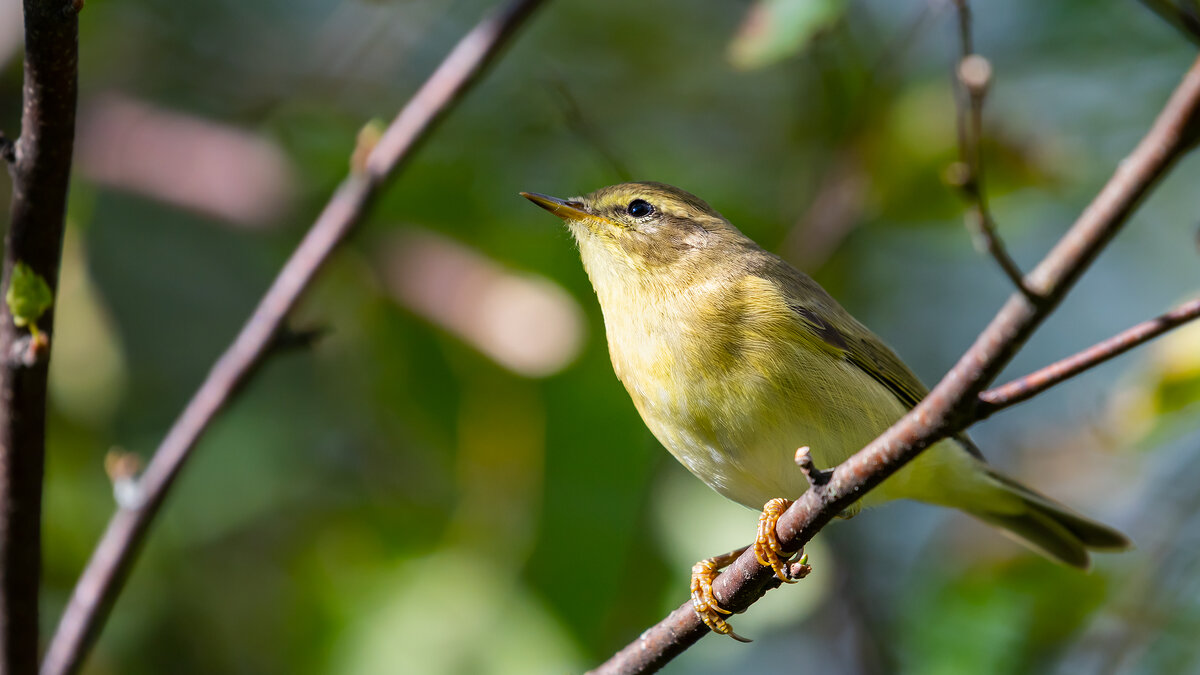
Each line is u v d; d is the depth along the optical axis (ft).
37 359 19.86
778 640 39.52
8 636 21.42
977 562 34.24
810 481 19.42
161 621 34.99
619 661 23.03
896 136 34.78
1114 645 33.42
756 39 24.98
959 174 16.25
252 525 36.45
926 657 32.45
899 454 18.30
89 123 34.27
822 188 36.60
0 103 35.68
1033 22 40.01
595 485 29.81
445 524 34.06
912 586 36.99
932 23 37.45
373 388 36.17
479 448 32.07
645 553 31.04
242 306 36.09
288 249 35.91
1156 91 39.09
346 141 36.52
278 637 35.35
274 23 43.16
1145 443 29.81
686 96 42.55
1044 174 34.83
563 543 29.48
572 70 42.57
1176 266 43.29
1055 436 40.91
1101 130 39.50
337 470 36.88
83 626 24.79
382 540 33.68
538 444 30.48
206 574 35.88
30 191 18.95
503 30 27.37
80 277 33.86
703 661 36.96
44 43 17.89
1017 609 33.09
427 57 43.65
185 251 35.63
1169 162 14.97
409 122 27.35
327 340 35.83
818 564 33.14
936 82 36.14
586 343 30.66
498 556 31.14
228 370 26.48
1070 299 45.09
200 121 34.47
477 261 31.53
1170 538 34.86
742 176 40.22
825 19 24.67
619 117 42.04
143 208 35.19
